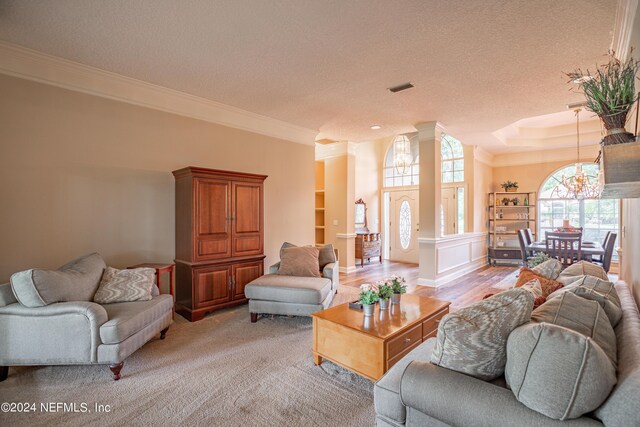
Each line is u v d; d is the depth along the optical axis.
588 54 2.89
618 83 1.45
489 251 7.74
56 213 3.07
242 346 2.88
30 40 2.70
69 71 3.12
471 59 3.01
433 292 4.94
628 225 2.79
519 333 1.17
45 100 3.02
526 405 1.07
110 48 2.83
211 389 2.19
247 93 3.88
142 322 2.54
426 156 5.22
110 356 2.24
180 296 3.72
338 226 6.74
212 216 3.69
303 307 3.33
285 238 5.11
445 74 3.33
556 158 7.49
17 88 2.88
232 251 3.87
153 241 3.70
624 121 1.46
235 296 3.88
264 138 4.83
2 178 2.81
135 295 2.80
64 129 3.12
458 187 7.40
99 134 3.33
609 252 4.85
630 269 2.64
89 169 3.27
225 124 4.36
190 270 3.52
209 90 3.79
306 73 3.32
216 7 2.25
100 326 2.26
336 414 1.92
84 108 3.24
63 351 2.22
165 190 3.81
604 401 0.99
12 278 2.23
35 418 1.88
